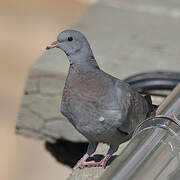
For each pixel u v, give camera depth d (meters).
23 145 13.01
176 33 13.11
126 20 13.68
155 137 6.52
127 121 8.08
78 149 11.75
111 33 12.97
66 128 11.13
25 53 18.80
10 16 20.41
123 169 6.01
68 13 20.17
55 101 11.12
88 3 20.67
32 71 11.16
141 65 11.69
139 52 12.18
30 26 19.83
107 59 11.82
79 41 8.26
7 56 18.72
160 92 10.57
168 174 6.20
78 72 8.22
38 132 11.36
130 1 14.49
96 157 8.59
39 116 11.30
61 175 12.09
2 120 16.34
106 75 8.25
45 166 12.32
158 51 12.26
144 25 13.43
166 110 7.14
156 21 13.69
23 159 13.22
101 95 8.02
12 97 17.31
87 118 8.07
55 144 12.07
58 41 8.36
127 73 11.37
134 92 8.33
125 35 12.91
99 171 8.22
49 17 20.17
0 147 14.88
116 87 8.15
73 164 11.88
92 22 13.49
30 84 11.23
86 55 8.27
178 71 11.54
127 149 6.42
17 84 17.78
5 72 18.17
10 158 14.30
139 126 6.82
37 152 12.64
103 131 8.08
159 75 10.33
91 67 8.25
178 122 6.77
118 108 8.01
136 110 8.20
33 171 12.62
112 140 8.22
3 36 19.48
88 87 8.07
